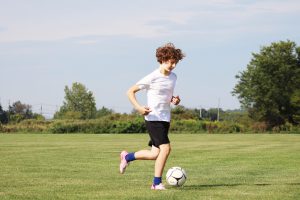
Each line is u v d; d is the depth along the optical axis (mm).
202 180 9430
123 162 8305
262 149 20969
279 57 70438
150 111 7777
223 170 11656
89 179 9531
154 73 7879
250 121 65375
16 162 13789
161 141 7883
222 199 6824
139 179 9570
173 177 8203
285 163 13734
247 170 11648
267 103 69188
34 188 8062
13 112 69375
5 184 8641
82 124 49219
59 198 6910
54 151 18922
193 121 53156
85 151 19031
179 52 7875
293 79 69625
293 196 7164
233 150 20125
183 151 19406
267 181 9258
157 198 6875
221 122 54531
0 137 34938
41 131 49125
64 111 73750
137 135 41000
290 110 69000
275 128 59812
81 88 74188
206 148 21672
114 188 8055
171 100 8008
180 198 6879
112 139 32062
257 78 69875
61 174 10539
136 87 7883
